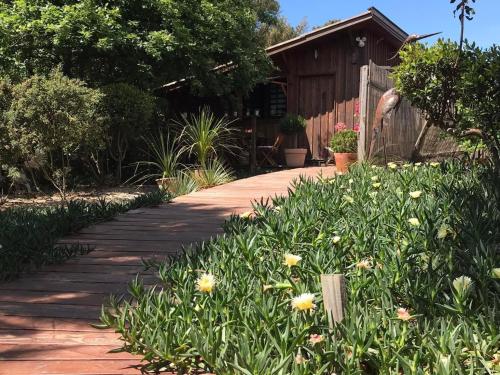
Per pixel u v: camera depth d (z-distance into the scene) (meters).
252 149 12.24
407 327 1.82
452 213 3.10
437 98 5.85
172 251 3.82
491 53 5.39
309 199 3.86
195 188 7.37
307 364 1.63
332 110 12.52
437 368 1.52
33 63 9.77
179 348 1.93
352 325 1.72
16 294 2.98
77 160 9.86
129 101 9.05
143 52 9.78
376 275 2.28
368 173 5.25
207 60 10.34
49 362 2.10
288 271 2.41
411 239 2.69
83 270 3.42
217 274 2.49
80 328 2.49
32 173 8.60
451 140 9.66
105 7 9.11
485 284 2.04
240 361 1.64
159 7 9.49
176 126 10.98
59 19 8.90
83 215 4.73
